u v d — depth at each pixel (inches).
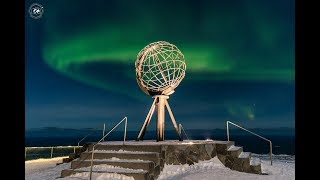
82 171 366.6
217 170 395.2
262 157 668.1
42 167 511.8
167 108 502.0
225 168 408.5
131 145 402.3
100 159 390.6
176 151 404.5
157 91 498.6
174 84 494.3
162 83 494.0
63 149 693.9
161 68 497.0
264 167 436.1
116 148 409.1
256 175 379.2
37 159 654.5
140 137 515.8
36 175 405.4
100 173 356.8
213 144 422.6
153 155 375.2
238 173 383.6
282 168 440.8
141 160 377.7
